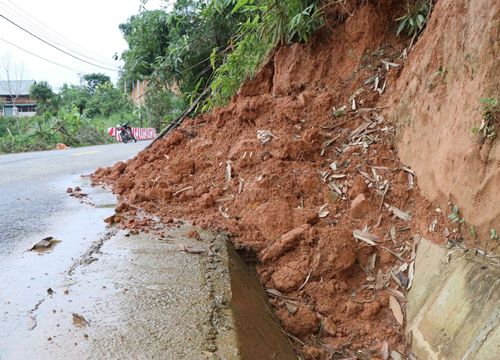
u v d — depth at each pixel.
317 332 2.86
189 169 4.66
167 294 2.22
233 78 6.02
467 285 2.41
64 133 20.61
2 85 37.59
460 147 2.82
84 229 3.43
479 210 2.61
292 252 3.27
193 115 6.94
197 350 1.70
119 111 31.66
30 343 1.72
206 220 3.62
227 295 2.26
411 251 3.12
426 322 2.58
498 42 2.62
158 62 8.41
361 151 4.00
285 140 4.16
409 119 3.74
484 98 2.61
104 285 2.31
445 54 3.37
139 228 3.43
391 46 4.73
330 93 4.63
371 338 2.78
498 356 1.96
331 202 3.68
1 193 5.09
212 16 7.21
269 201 3.68
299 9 5.00
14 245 3.03
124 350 1.67
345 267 3.08
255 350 1.93
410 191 3.45
